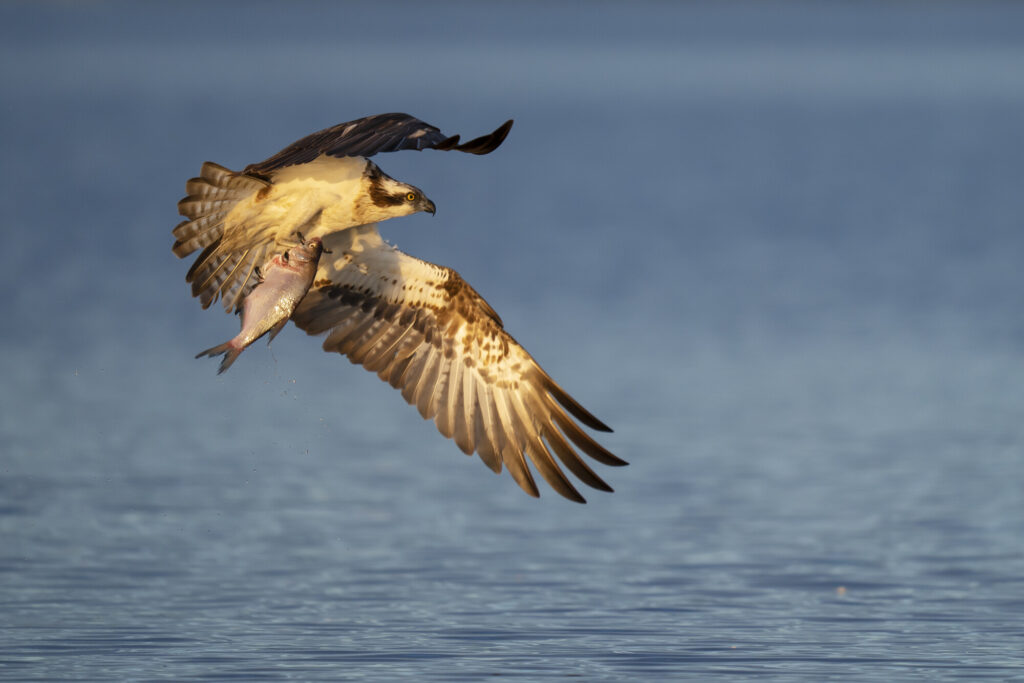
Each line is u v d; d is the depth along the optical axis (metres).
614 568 12.62
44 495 14.87
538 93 112.81
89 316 25.67
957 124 84.88
